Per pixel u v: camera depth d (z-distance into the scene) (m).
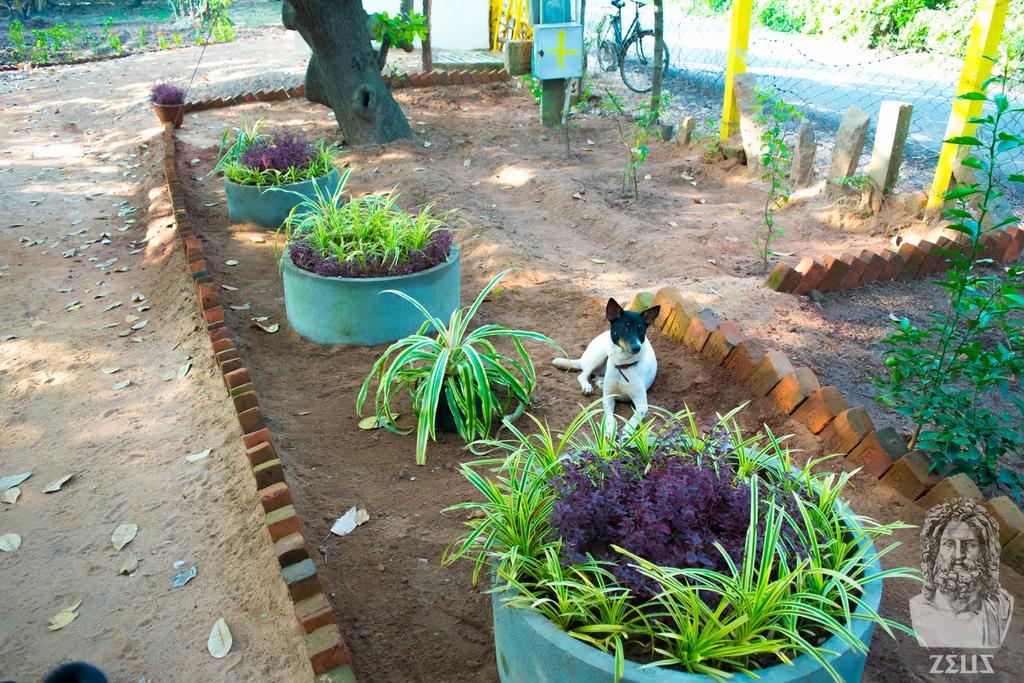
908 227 6.12
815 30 16.78
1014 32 9.03
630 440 2.84
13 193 8.69
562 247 6.53
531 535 2.56
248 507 3.57
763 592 2.10
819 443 3.77
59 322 5.70
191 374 4.82
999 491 3.48
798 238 6.39
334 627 2.70
